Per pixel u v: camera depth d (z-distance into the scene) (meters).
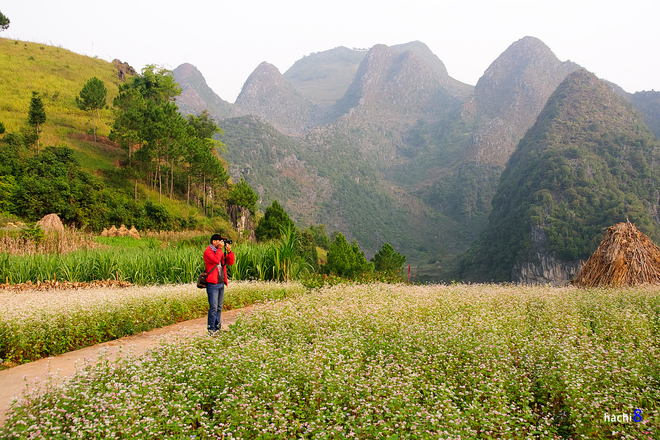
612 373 4.44
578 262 123.00
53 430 3.30
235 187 53.28
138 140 42.03
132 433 3.34
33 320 6.55
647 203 129.75
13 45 68.69
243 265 14.09
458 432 3.38
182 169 48.12
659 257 12.04
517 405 4.15
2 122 41.59
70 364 5.70
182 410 3.73
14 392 4.62
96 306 7.64
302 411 3.93
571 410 3.79
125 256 14.92
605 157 149.75
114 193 38.31
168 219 37.41
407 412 3.68
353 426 3.62
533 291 10.18
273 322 6.73
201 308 9.62
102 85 50.25
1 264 13.37
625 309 7.32
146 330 7.71
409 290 10.36
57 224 23.55
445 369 4.84
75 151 44.28
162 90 64.94
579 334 6.19
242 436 3.50
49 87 57.72
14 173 32.81
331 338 5.70
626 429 3.55
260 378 4.20
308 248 31.23
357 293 9.61
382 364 4.90
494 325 6.25
